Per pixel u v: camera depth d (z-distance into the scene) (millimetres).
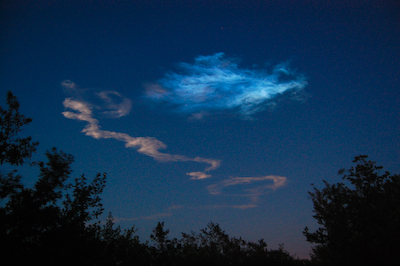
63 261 5207
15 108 6625
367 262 4496
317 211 5664
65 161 6406
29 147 6453
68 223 5883
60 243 5488
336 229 5176
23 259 4969
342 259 4734
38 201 5754
